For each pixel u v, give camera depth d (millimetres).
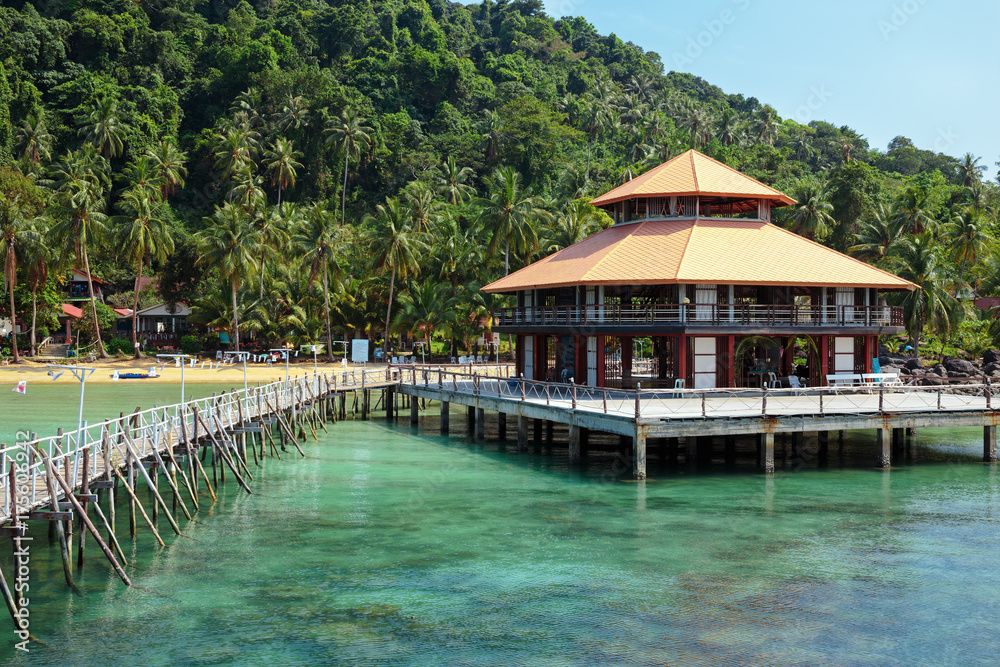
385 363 85062
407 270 86125
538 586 21156
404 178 127875
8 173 91500
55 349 89375
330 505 29609
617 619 19047
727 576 21891
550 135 128875
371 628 18547
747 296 48062
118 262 106312
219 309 88312
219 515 28281
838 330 44094
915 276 71625
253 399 39500
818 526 26516
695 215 49906
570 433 35906
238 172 105125
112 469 25484
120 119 113875
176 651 17312
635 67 189625
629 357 46156
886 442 35156
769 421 32938
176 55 129250
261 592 20734
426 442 44000
